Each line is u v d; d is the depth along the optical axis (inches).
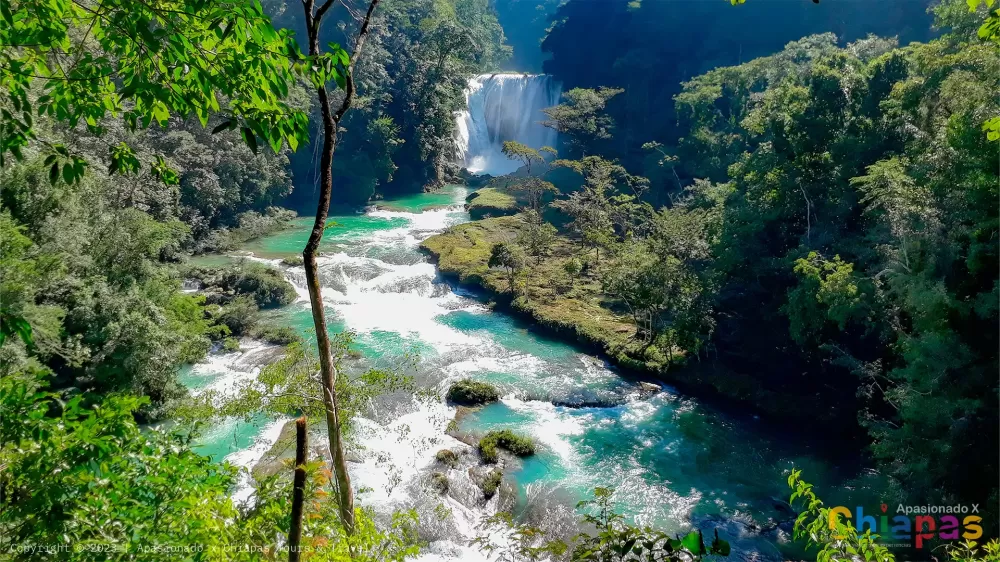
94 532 255.3
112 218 1157.7
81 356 977.5
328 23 3102.9
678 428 1158.3
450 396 1234.0
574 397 1254.3
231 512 287.1
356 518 395.5
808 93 1422.2
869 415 1041.5
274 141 281.1
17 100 274.8
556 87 3799.2
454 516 872.9
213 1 236.5
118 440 279.4
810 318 1124.5
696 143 2410.2
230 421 1056.2
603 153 3102.9
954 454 799.1
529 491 956.6
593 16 3710.6
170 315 1158.3
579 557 249.0
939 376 808.3
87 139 1430.9
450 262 1996.8
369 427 1072.8
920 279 862.5
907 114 1238.9
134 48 262.8
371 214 2778.1
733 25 3161.9
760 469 1027.3
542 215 2554.1
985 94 862.5
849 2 2832.2
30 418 260.5
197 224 2112.5
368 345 1460.4
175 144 2082.9
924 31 2501.2
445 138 3368.6
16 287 809.5
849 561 275.6
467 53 3560.5
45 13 253.0
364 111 2972.4
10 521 247.3
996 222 792.3
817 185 1371.8
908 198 973.8
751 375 1310.3
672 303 1376.7
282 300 1706.4
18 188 943.7
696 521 893.8
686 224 1646.2
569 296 1754.4
